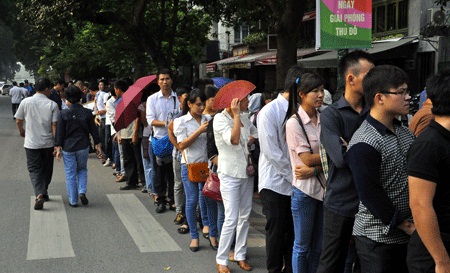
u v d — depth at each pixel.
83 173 8.24
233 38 31.41
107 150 11.99
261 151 4.92
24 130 7.95
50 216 7.52
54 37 15.73
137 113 8.52
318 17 7.02
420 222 2.78
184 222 6.88
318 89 4.36
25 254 5.92
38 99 7.91
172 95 7.79
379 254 3.28
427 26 14.73
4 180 10.12
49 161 8.08
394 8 17.25
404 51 16.00
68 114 7.94
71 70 24.30
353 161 3.21
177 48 20.69
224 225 5.29
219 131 5.21
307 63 17.72
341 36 7.05
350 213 3.75
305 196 4.44
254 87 5.21
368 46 7.09
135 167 9.45
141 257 5.88
